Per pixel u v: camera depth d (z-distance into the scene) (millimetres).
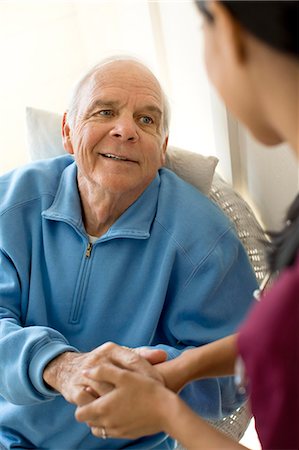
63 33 2617
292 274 634
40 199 1656
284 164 1860
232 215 1883
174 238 1582
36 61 2625
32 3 2527
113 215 1618
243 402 1620
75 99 1599
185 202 1643
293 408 642
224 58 630
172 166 1848
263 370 643
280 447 672
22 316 1617
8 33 2541
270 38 571
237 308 1623
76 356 1359
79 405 1260
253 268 1764
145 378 1008
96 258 1581
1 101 2625
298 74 591
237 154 2074
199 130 2182
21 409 1507
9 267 1609
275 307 625
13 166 2764
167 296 1607
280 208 1970
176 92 2230
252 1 563
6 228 1606
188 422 918
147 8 2135
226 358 1101
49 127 1957
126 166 1527
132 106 1556
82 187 1627
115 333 1581
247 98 640
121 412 1000
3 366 1447
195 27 1940
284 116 614
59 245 1616
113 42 2475
